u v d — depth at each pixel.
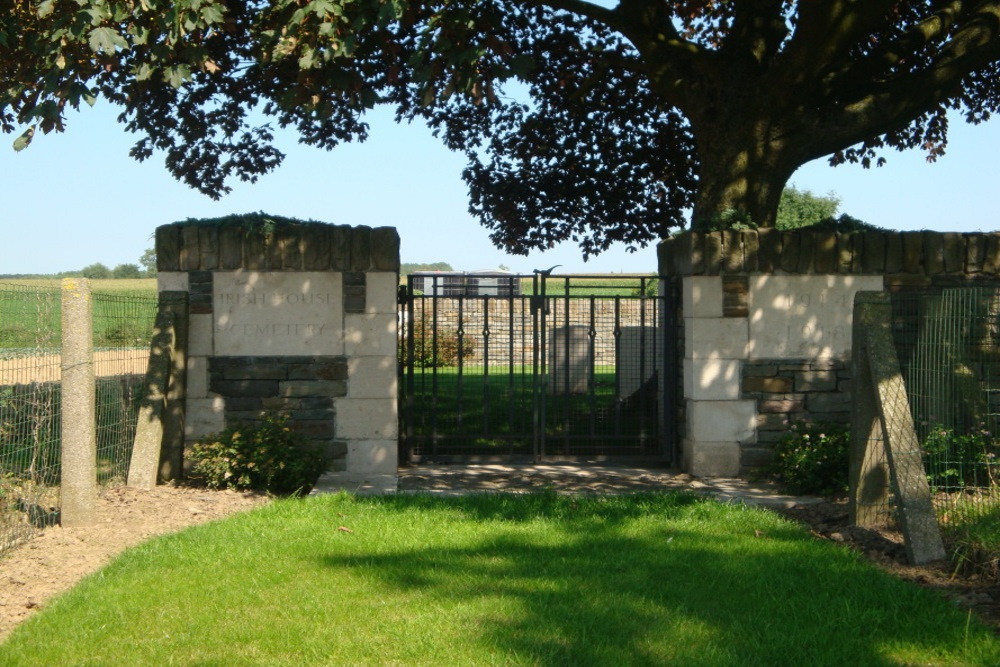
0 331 6.12
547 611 4.71
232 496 7.75
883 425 5.87
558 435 11.20
